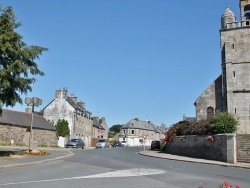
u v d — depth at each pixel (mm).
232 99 33906
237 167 18531
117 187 9570
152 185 10148
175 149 30797
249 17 36094
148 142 99250
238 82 34156
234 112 33562
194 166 18031
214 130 24594
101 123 86750
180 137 29531
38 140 43969
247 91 33625
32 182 10102
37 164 16188
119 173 13258
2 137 36688
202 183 10734
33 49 17953
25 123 41719
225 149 21781
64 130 52219
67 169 14359
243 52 34688
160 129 116000
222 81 35562
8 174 11891
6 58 17094
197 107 36844
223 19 37000
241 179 12328
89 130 68375
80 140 46875
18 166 14570
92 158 22188
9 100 17812
